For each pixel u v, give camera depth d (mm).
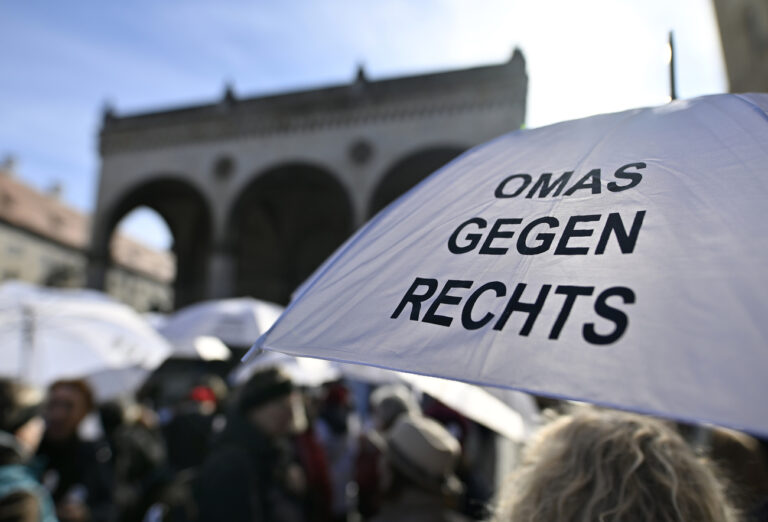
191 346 5660
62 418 3248
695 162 964
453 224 1099
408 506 2168
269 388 2486
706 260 771
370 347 903
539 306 829
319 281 1123
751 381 599
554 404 2869
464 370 786
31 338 3912
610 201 958
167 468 3816
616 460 879
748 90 12625
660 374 651
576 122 1317
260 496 2359
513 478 1025
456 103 21312
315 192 28891
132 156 26172
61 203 45969
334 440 5215
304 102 23766
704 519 838
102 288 25469
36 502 1947
